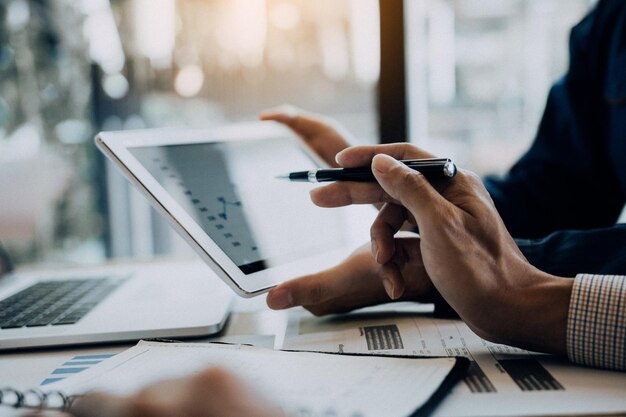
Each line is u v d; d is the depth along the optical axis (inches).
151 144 29.8
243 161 34.1
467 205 22.2
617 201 47.8
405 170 21.5
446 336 25.7
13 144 81.4
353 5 73.5
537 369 21.0
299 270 30.8
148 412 15.4
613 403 17.6
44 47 84.9
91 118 88.2
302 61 83.4
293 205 34.2
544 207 44.1
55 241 85.9
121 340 27.0
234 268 27.1
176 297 32.9
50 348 26.9
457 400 18.1
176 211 27.0
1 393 16.7
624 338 20.4
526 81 104.5
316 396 17.8
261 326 29.5
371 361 20.9
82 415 16.0
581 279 22.1
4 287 38.7
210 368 16.7
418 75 63.6
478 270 21.5
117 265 44.8
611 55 44.9
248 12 83.0
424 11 62.8
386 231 26.1
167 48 86.9
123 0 86.0
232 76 87.2
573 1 100.3
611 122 44.8
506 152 103.5
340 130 42.8
